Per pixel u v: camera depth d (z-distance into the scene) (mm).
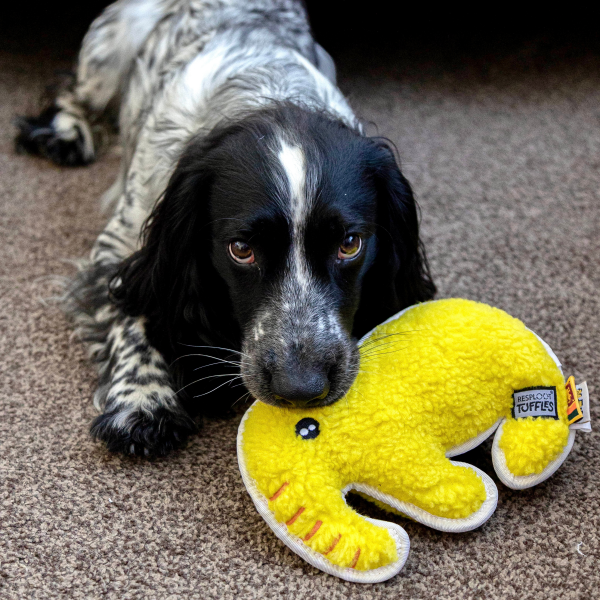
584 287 944
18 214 1060
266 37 1042
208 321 830
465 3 1462
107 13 1225
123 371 821
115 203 1077
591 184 1102
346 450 696
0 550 713
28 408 823
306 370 709
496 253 995
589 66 1384
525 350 732
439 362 723
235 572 701
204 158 791
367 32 1457
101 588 692
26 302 936
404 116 1251
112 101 1216
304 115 804
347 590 689
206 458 784
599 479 755
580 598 683
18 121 1184
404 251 854
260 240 745
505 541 717
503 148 1173
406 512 705
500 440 727
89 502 746
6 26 1486
